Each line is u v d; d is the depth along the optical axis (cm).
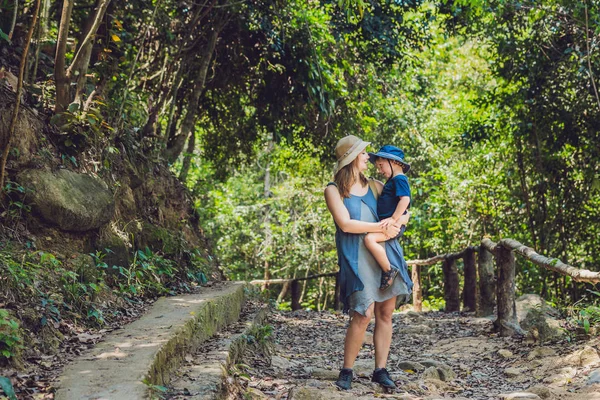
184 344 424
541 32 1091
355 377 485
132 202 682
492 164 1593
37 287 431
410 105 1538
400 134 1634
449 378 510
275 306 1144
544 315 654
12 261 423
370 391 431
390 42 1085
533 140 1246
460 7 1059
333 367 566
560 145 1188
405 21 1166
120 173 679
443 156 1717
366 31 1069
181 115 1185
